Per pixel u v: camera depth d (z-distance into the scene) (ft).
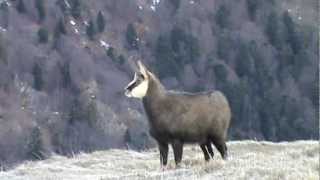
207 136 152.25
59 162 198.39
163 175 138.00
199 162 154.10
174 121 149.38
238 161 144.15
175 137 150.41
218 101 152.56
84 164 195.21
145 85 150.92
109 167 186.39
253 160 148.05
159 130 150.92
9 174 174.19
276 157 157.89
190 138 150.61
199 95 151.64
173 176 135.95
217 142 152.97
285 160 148.77
